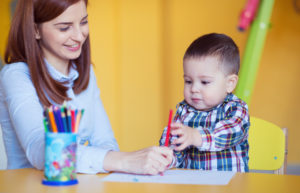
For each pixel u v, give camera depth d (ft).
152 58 9.87
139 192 2.76
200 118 4.54
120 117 10.06
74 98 4.53
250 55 7.52
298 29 9.29
